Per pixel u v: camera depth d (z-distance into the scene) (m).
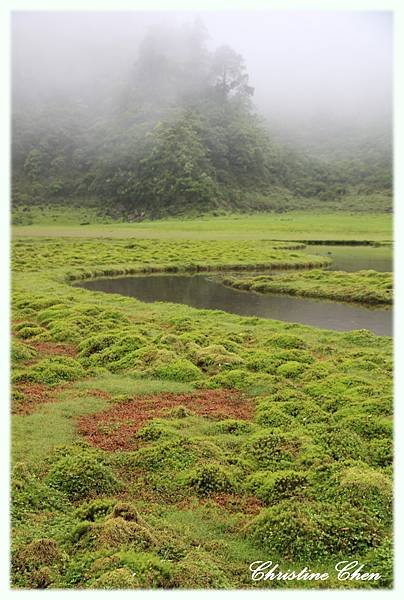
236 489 14.01
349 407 18.73
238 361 24.20
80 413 18.53
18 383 21.53
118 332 29.00
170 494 13.80
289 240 94.38
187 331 31.28
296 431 16.91
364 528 11.80
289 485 13.72
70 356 25.98
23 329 30.61
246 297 47.72
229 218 150.00
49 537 11.41
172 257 71.19
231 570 10.88
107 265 64.50
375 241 90.81
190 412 18.86
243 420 18.39
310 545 11.35
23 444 15.73
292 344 27.64
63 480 13.64
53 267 61.62
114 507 12.15
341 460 15.01
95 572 10.03
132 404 19.62
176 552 11.15
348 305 43.59
